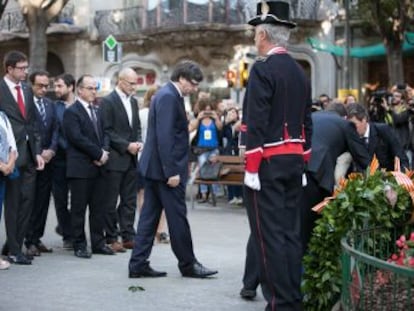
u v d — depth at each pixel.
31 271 7.39
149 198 7.09
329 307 5.27
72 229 8.30
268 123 5.07
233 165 13.09
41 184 8.35
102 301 6.19
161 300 6.25
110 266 7.71
